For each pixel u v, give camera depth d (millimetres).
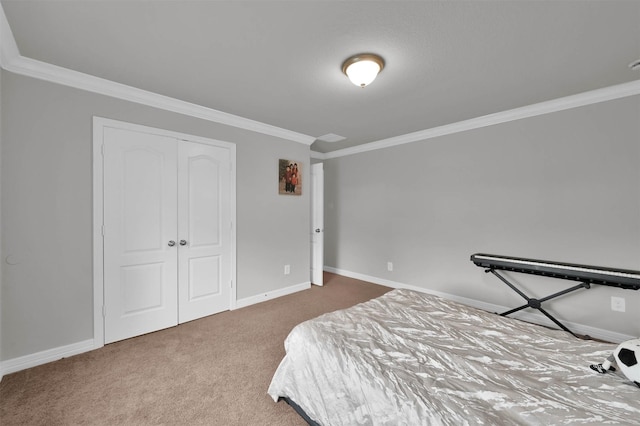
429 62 1927
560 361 1206
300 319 2873
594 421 832
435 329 1519
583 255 2514
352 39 1675
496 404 945
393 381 1078
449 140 3416
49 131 2016
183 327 2646
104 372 1900
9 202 1873
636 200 2271
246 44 1729
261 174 3404
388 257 4121
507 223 2959
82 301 2164
